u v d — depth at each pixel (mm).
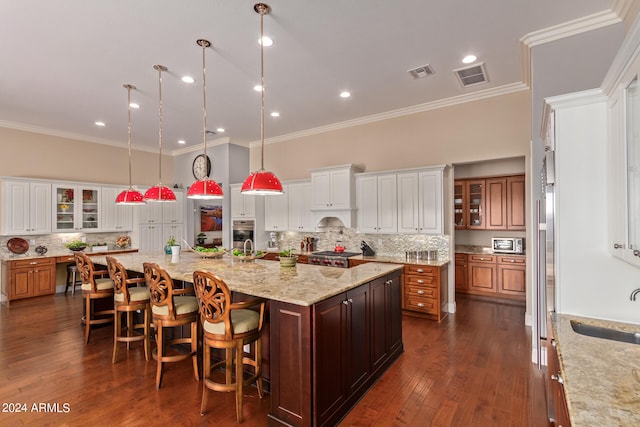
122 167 7367
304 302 2080
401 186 5039
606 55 2801
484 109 4586
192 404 2512
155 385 2789
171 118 5555
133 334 3891
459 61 3600
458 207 6164
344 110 5223
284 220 6531
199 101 4734
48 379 2879
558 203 2045
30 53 3316
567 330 1777
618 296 1927
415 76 3980
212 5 2609
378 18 2809
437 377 2918
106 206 6832
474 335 3926
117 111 5137
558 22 2873
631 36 1303
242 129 6301
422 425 2264
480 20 2848
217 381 2871
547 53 3025
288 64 3637
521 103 4332
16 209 5641
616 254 1774
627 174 1588
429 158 5043
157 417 2344
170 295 2738
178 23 2848
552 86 3000
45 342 3740
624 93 1595
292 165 6684
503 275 5586
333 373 2299
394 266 3510
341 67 3719
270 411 2279
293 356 2172
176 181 8266
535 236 3092
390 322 3225
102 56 3398
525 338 3799
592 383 1233
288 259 3434
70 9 2631
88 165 6805
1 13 2660
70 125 5914
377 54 3432
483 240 6113
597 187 1952
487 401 2529
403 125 5297
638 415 1020
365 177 5398
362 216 5430
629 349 1547
